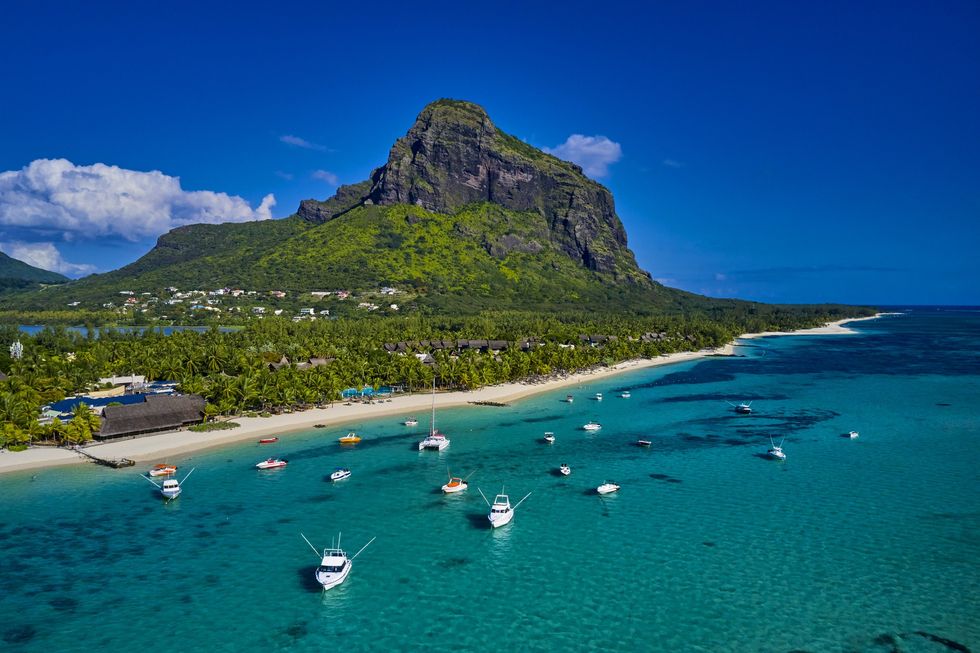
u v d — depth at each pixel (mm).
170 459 99938
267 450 106062
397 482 89812
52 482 88562
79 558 65312
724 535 70750
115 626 52875
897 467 96062
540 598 57281
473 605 56125
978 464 97562
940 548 66938
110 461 96625
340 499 82875
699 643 50156
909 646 49719
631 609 55219
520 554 66312
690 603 56156
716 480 90312
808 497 82750
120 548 67688
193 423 120812
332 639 51156
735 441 113000
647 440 112938
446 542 69375
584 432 120438
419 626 52938
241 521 75312
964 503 80250
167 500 81875
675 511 78250
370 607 55969
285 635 51750
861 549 66812
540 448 108625
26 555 65812
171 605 56219
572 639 50812
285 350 190750
